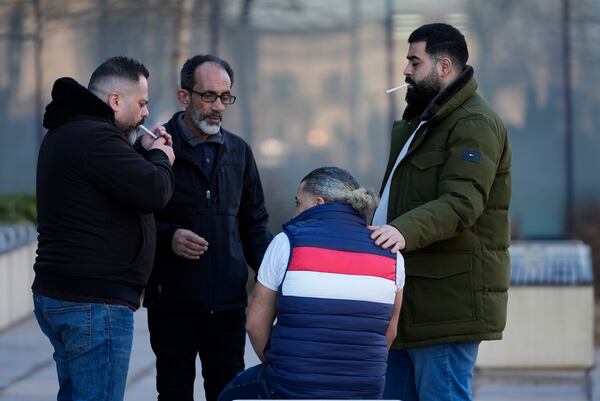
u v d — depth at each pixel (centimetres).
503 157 934
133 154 858
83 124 857
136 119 895
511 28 2430
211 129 982
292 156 2433
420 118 952
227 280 996
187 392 998
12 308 1977
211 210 994
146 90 902
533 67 2433
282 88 2438
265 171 2434
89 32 2486
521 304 1598
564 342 1597
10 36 2509
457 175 891
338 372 787
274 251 806
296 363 786
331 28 2430
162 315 999
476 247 923
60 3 2495
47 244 866
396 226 842
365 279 795
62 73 2505
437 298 922
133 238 872
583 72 2427
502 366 1603
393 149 980
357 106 2425
